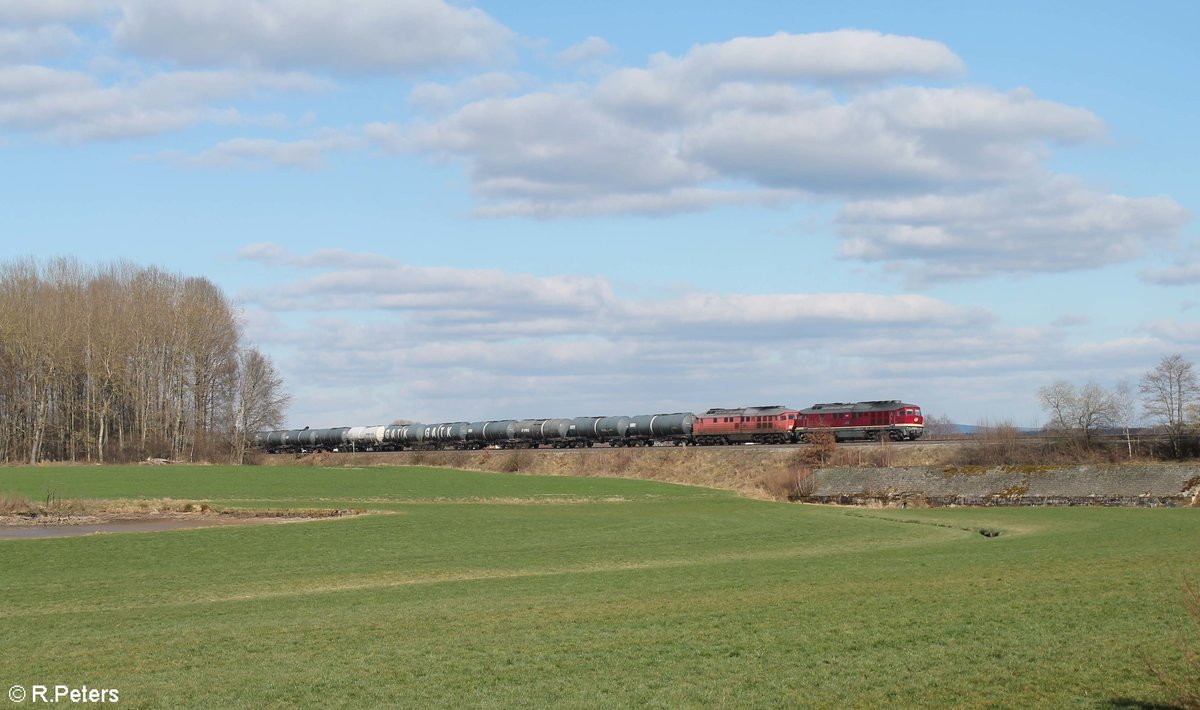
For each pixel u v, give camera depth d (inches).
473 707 846.5
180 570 1892.2
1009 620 1122.0
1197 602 832.9
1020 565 1664.6
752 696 853.2
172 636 1198.9
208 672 995.3
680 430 4977.9
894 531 2551.7
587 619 1235.9
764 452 4274.1
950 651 982.4
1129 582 1376.7
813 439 4018.2
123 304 5438.0
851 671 922.7
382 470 4830.2
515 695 880.3
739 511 3206.2
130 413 5905.5
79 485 3801.7
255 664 1026.7
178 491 3624.5
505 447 5743.1
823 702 830.5
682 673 938.7
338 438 6525.6
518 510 3208.7
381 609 1378.0
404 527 2628.0
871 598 1330.0
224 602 1513.3
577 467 4872.0
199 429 5698.8
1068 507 3073.3
